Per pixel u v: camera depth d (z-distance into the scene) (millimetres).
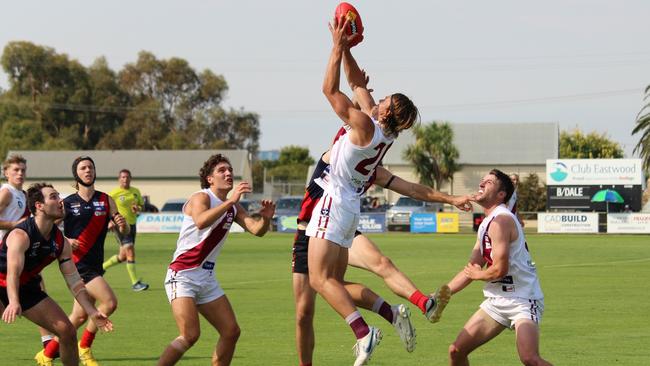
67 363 12984
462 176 97250
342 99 11148
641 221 63719
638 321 19594
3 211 17828
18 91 122312
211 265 12852
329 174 11930
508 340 17219
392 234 64812
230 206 12336
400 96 11203
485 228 11828
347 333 18141
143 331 18469
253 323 19516
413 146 94250
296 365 14664
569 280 29672
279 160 142375
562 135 120875
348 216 11508
